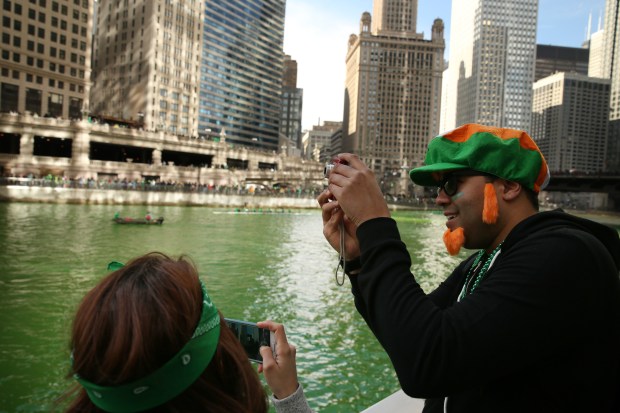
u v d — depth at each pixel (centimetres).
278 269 2764
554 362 189
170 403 153
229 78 17812
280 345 223
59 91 9719
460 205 233
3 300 1817
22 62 9094
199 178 9462
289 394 220
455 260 3581
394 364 190
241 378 176
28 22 9138
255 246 3747
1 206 5762
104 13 13938
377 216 213
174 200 7706
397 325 189
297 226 5666
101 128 8062
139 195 7300
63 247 3169
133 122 11031
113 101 13688
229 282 2333
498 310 183
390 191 13925
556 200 17575
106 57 13862
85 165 7812
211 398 157
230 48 17700
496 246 236
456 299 275
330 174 229
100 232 4044
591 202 16250
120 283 150
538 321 178
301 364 1278
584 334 183
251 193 8719
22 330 1461
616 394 191
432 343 180
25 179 6316
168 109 13512
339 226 232
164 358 142
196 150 9906
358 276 210
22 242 3294
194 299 155
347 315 1762
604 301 187
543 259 187
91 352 140
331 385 1159
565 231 197
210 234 4384
